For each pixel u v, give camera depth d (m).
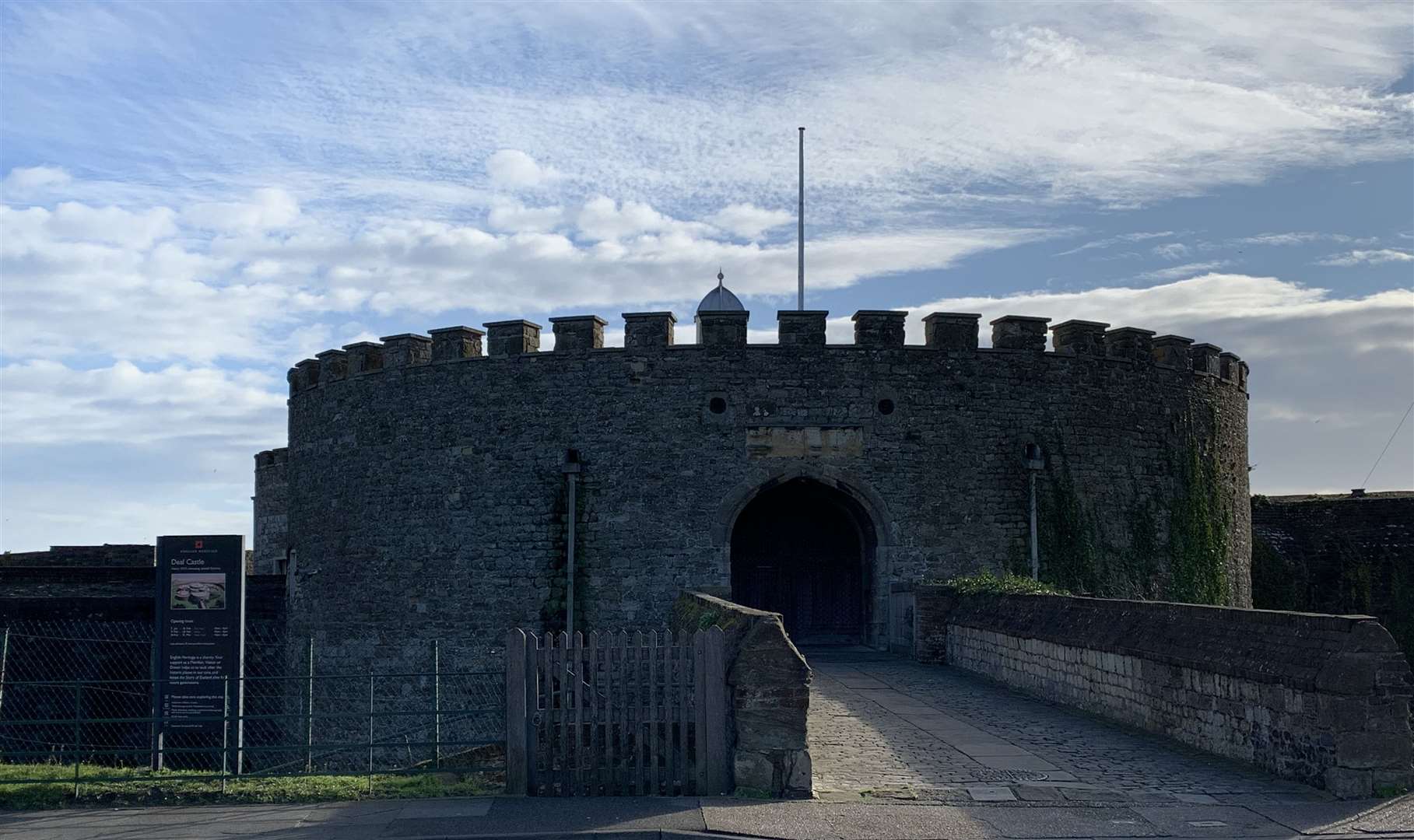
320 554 31.70
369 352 30.95
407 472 29.53
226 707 15.38
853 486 27.81
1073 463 29.14
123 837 11.76
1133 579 29.70
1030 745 15.55
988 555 28.19
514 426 28.36
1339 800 12.16
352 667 29.88
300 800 13.30
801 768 12.73
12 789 13.54
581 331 28.20
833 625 29.94
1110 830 11.24
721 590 27.28
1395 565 41.09
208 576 15.77
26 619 29.97
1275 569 41.22
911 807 12.17
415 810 12.43
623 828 11.52
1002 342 29.06
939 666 24.98
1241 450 34.31
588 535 27.67
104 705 29.36
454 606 28.38
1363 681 12.35
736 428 27.77
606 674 13.16
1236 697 14.30
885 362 28.22
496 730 27.56
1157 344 31.42
